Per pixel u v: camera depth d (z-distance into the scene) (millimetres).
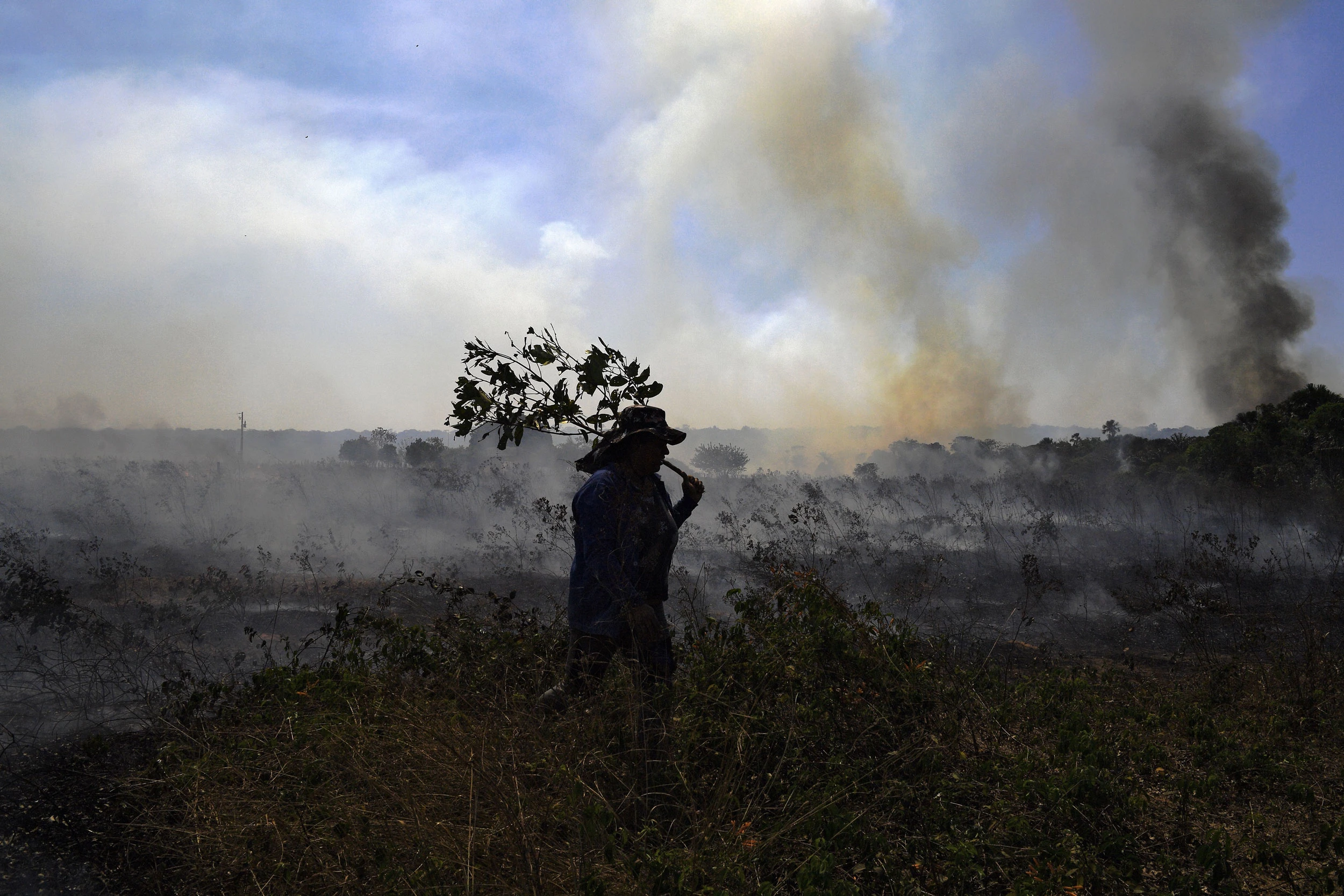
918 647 4262
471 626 4242
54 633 5824
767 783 2922
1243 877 2773
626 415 3438
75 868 2621
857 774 3039
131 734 3793
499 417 3824
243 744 3225
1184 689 5398
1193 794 3375
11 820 2900
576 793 2521
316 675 3842
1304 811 3332
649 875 2354
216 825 2668
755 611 4082
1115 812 3002
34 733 3795
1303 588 9383
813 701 3463
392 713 3234
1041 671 5590
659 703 3143
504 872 2385
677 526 3543
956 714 3684
